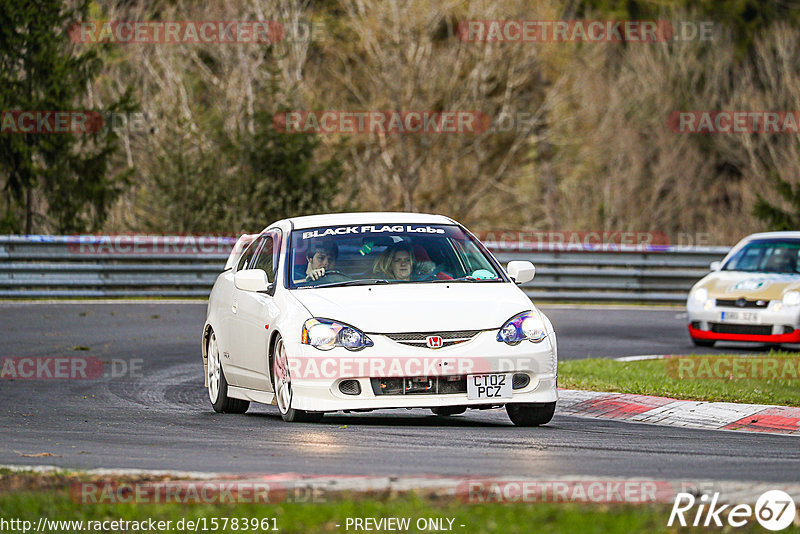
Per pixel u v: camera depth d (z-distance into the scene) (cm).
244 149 10788
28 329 6444
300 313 3300
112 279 8250
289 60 15300
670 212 18175
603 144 17638
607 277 8869
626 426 3519
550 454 2800
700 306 6075
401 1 15662
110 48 13450
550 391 3300
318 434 3141
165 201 10681
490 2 16062
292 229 3716
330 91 16375
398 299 3300
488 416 3822
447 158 16750
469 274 3581
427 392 3194
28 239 8075
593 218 17762
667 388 4209
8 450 2875
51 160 10406
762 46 18225
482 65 16100
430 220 3788
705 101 18162
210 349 4019
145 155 13500
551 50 16425
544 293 8806
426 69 15950
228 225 10638
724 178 18825
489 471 2517
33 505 2142
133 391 4403
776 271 6231
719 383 4403
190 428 3325
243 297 3728
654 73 18100
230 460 2684
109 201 10725
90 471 2444
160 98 13450
